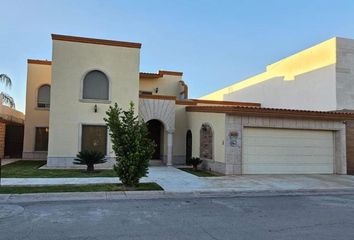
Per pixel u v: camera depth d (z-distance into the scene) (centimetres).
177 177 1430
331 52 1858
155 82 2505
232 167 1541
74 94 1772
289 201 988
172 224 686
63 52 1770
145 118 1986
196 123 1948
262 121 1598
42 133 2280
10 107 2475
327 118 1683
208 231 636
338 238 600
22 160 2186
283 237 602
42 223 682
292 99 2194
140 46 1886
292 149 1656
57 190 1032
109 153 1795
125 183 1122
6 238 578
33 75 2295
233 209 852
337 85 1808
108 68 1831
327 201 998
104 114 1808
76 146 1755
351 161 1734
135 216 755
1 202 902
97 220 713
